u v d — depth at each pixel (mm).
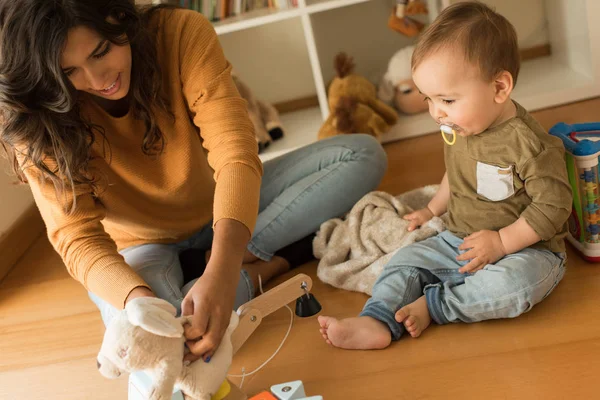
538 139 1159
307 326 1313
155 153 1292
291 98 2523
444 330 1208
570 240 1361
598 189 1259
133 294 1102
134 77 1176
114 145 1277
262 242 1475
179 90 1266
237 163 1140
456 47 1125
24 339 1519
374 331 1189
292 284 1172
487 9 1164
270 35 2441
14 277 1854
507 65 1138
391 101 2295
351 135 1599
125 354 899
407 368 1127
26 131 1096
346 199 1556
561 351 1085
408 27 2168
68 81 1030
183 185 1347
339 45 2436
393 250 1405
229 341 1010
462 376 1080
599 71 2102
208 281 986
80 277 1175
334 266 1436
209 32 1274
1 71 1020
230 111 1218
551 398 991
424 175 1876
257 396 988
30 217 2078
